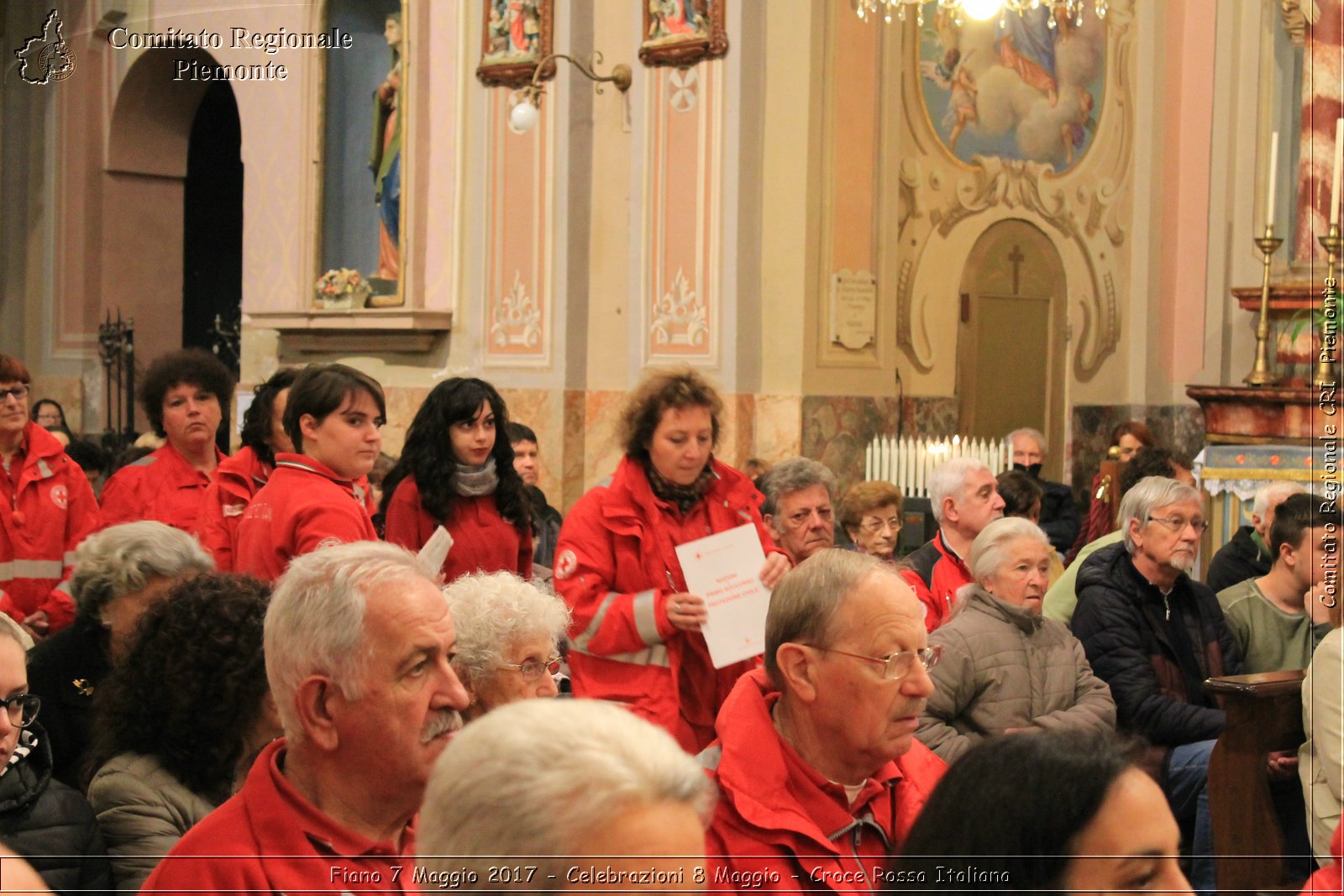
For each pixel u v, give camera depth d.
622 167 9.41
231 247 10.74
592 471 9.52
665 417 3.62
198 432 4.45
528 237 9.67
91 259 8.35
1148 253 11.18
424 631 1.86
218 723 2.41
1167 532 3.88
